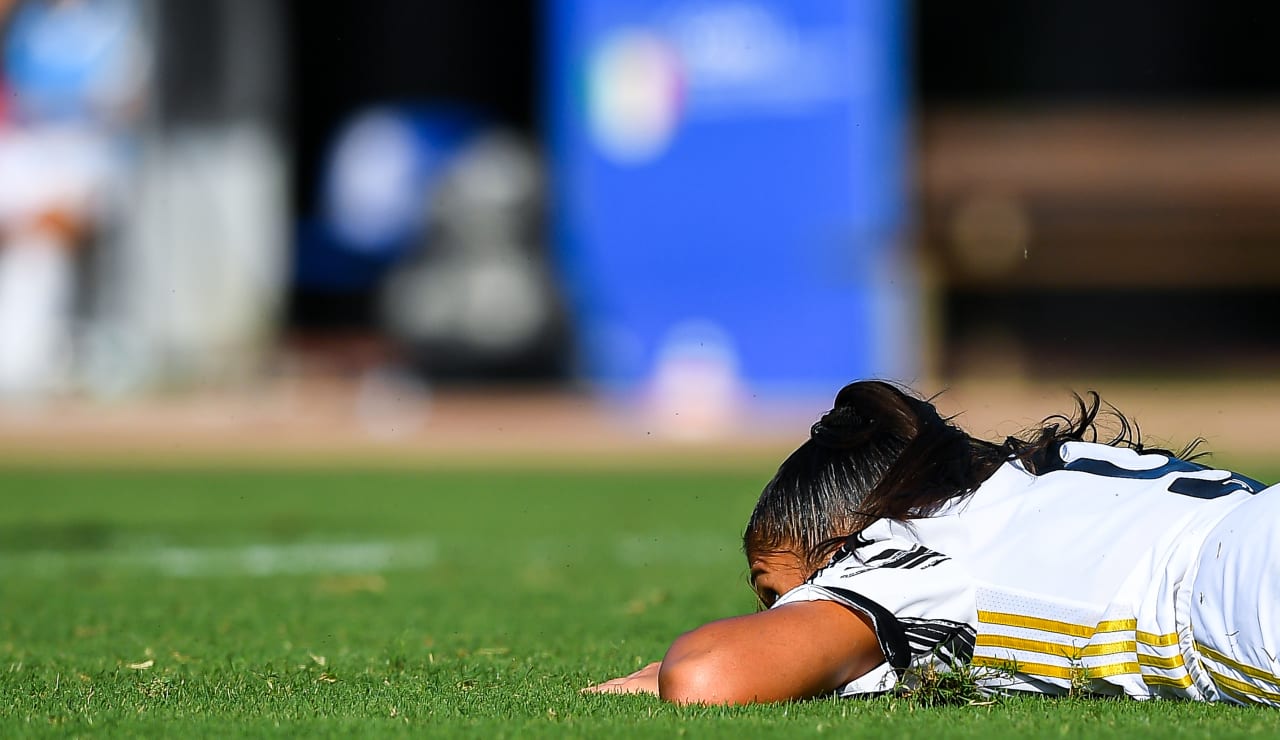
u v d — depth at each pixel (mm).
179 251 73312
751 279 70500
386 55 90125
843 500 9609
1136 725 8469
